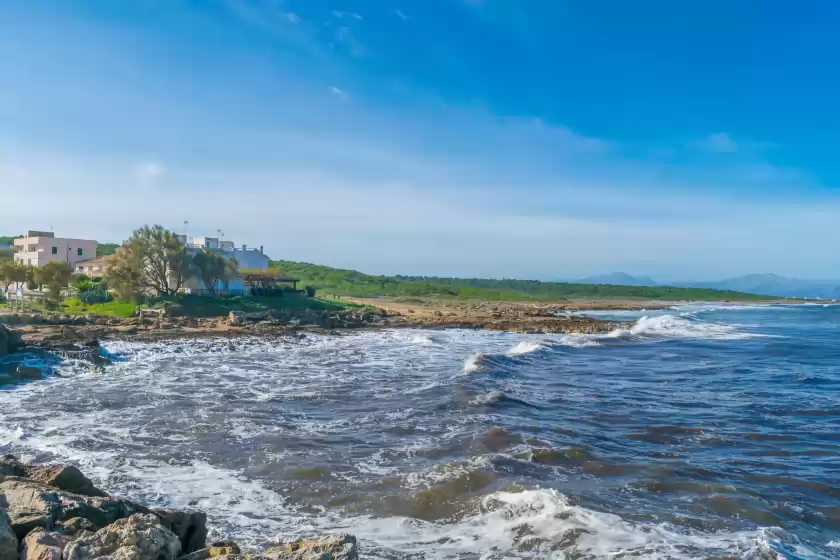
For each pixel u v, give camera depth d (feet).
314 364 103.24
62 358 93.61
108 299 193.67
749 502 37.81
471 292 468.75
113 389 75.31
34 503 25.40
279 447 48.88
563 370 97.86
